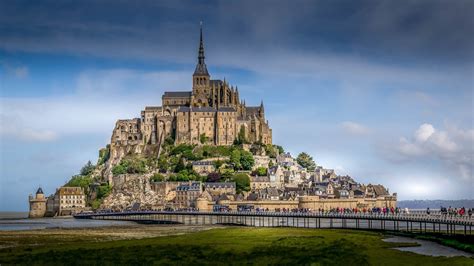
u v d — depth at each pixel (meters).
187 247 194.25
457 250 182.62
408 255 170.38
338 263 157.38
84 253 181.62
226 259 167.25
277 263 158.88
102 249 191.25
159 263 162.25
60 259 169.62
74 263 162.88
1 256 175.88
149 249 190.00
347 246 190.62
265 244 199.75
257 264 158.38
